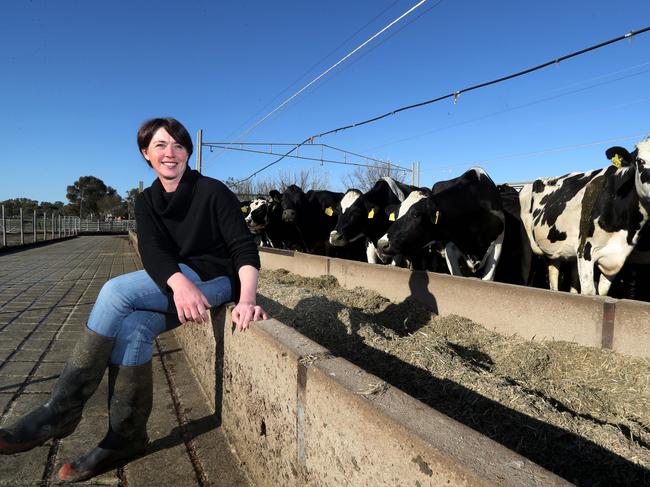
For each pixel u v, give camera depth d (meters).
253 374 2.24
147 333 2.30
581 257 5.32
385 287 5.89
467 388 2.85
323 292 6.09
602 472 2.16
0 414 2.96
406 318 5.00
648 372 3.24
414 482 1.22
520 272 7.06
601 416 2.82
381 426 1.33
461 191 5.95
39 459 2.47
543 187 6.50
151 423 2.87
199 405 3.10
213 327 2.91
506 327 4.40
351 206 8.75
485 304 4.59
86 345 2.16
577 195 5.64
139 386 2.30
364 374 1.62
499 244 6.29
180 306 2.11
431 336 3.76
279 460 1.98
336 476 1.55
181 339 4.42
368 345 3.54
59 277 9.95
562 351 3.76
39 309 6.28
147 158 2.39
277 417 1.99
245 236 2.38
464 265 6.61
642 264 5.64
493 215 6.06
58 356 4.16
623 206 4.75
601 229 5.05
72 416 2.21
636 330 3.54
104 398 3.25
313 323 3.92
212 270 2.45
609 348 3.69
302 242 12.58
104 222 58.28
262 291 5.22
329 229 11.34
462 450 1.15
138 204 2.46
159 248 2.27
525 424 2.49
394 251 6.60
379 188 8.70
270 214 12.71
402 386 2.95
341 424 1.51
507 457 1.13
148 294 2.23
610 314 3.68
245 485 2.26
